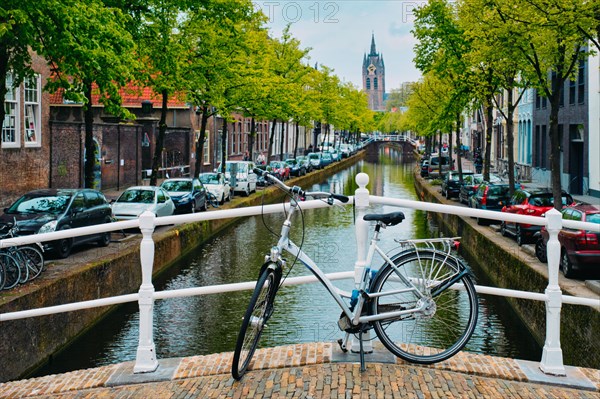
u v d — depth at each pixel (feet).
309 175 170.60
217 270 58.85
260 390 14.56
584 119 95.76
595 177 92.63
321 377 14.97
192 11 74.23
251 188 119.44
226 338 37.17
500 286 55.16
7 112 76.13
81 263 45.24
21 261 36.58
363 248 15.75
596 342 31.99
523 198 60.64
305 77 155.53
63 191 52.65
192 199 81.15
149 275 16.53
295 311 39.99
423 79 141.79
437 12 80.33
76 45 41.83
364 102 349.00
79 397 15.20
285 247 15.35
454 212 16.06
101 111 126.82
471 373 15.66
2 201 74.95
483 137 205.87
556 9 45.65
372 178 188.14
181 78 77.20
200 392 14.73
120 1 58.03
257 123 212.64
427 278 15.20
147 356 16.39
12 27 40.57
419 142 389.19
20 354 32.76
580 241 41.27
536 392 14.84
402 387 14.48
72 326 39.52
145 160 130.41
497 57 58.29
